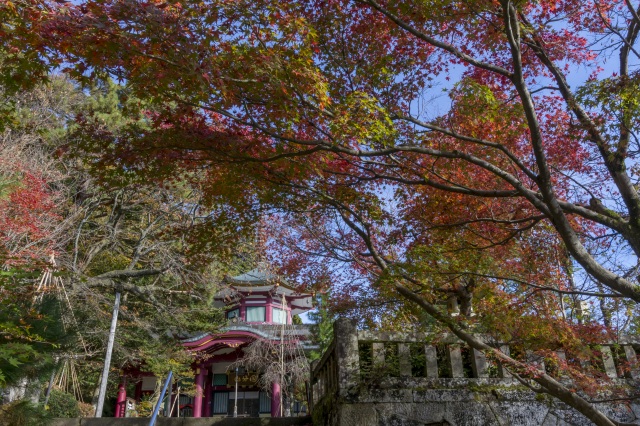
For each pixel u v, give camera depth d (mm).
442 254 8867
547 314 8789
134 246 22203
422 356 9484
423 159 9508
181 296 24297
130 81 6594
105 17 5719
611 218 7582
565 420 8852
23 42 6098
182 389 29719
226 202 9242
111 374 26281
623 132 8062
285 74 6766
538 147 7148
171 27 5949
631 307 8617
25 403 7953
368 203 9359
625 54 9258
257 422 10898
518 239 10125
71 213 17828
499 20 8914
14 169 14430
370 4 7672
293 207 9406
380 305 11672
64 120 22109
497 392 8930
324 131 7883
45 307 7941
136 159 7957
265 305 34562
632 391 9195
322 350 25484
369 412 8484
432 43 7684
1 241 11625
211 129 7879
